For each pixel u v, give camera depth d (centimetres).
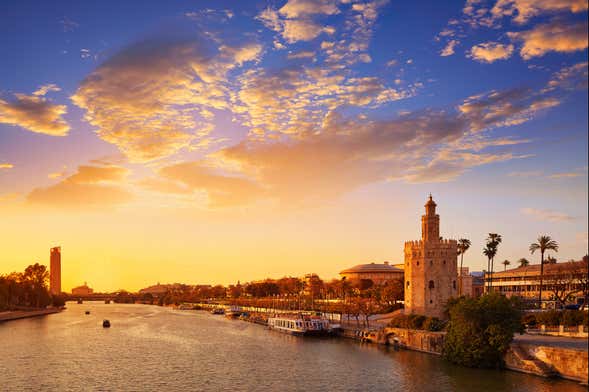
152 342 13725
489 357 8856
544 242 15675
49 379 8575
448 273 13688
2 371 9238
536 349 8288
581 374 7506
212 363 10106
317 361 10194
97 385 8150
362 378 8481
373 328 14362
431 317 12062
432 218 14038
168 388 7956
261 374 8944
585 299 14450
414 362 9731
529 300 16462
